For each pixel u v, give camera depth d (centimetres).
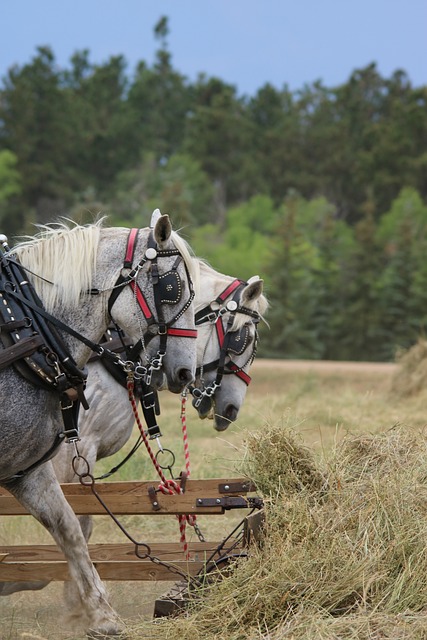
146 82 12631
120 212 8694
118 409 881
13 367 684
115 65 13075
